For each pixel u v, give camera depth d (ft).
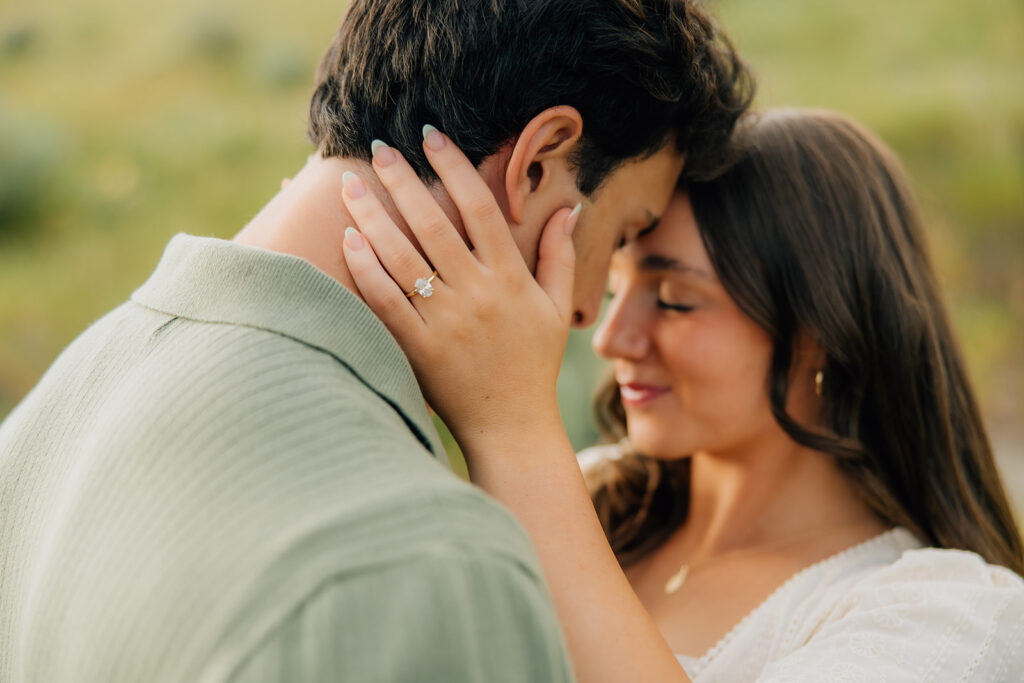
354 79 3.42
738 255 4.76
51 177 22.00
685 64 3.64
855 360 4.91
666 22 3.56
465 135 3.36
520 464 3.42
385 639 2.17
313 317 2.86
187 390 2.68
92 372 3.14
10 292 18.90
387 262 3.29
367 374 2.86
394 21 3.35
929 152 25.35
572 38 3.35
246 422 2.55
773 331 4.83
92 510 2.66
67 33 30.58
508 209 3.51
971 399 5.43
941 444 5.08
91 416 3.00
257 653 2.13
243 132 24.27
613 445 6.59
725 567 5.22
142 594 2.40
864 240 4.93
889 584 4.36
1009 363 20.56
